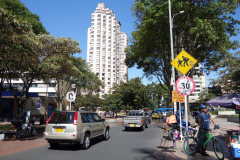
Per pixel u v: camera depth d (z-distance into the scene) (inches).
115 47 4045.3
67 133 316.8
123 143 393.7
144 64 950.4
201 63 776.9
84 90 1656.0
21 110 604.1
